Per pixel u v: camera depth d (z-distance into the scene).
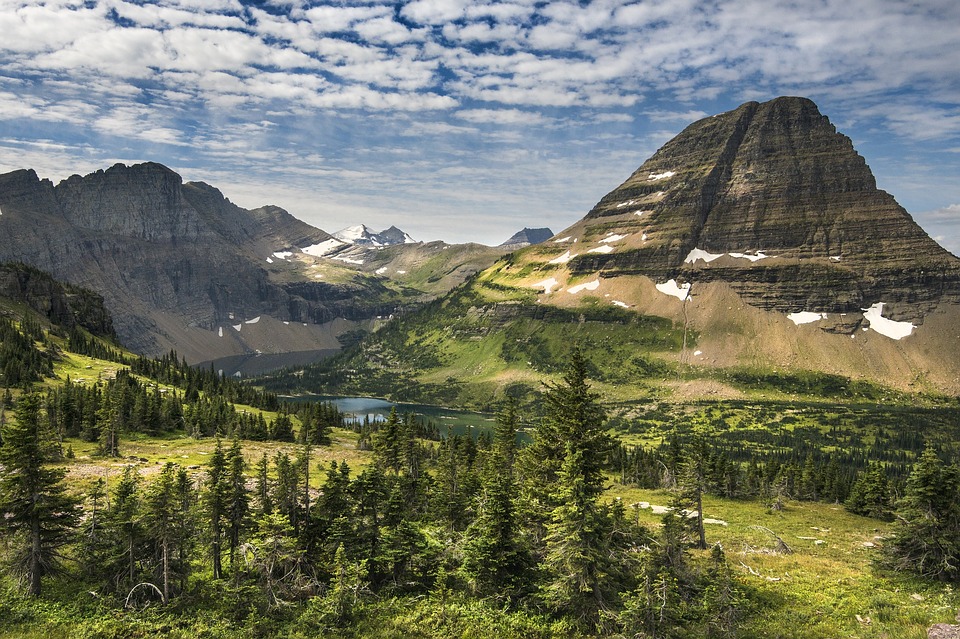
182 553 43.09
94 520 43.75
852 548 65.06
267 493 51.28
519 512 41.97
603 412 42.84
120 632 35.84
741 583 44.72
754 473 141.12
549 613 38.16
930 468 47.44
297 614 39.06
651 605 32.25
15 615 36.66
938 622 32.25
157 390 168.62
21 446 39.19
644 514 82.75
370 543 45.47
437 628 37.53
